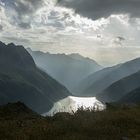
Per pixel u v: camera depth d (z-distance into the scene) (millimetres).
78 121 12438
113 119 12812
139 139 9938
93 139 10070
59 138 10234
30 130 11523
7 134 11258
